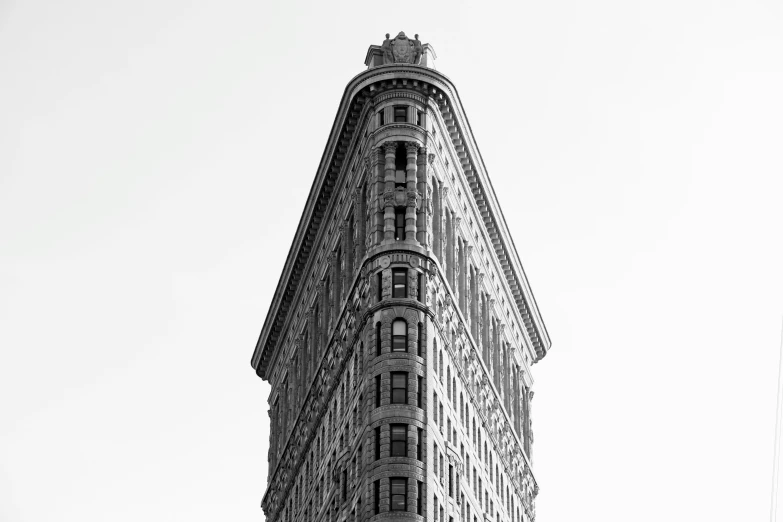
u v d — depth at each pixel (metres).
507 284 172.25
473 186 156.00
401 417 126.94
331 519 139.88
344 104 146.75
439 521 127.00
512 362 173.12
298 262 171.38
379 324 132.38
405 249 134.38
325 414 151.38
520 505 167.12
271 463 182.75
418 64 144.62
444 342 137.38
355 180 147.12
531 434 178.75
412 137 139.38
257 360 195.00
